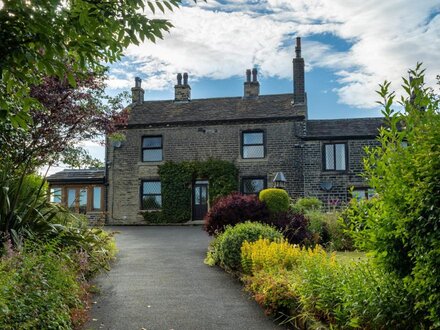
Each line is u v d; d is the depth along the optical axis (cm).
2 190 678
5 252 555
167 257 1104
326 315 486
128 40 426
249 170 2212
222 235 994
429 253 329
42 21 359
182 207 2245
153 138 2345
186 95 2495
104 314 586
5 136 838
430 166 330
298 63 2289
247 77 2442
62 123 1172
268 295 581
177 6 409
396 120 410
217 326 540
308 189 2138
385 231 379
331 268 521
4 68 377
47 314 435
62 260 596
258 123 2230
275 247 743
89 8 407
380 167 398
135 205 2303
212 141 2266
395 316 381
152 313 592
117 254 1149
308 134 2181
